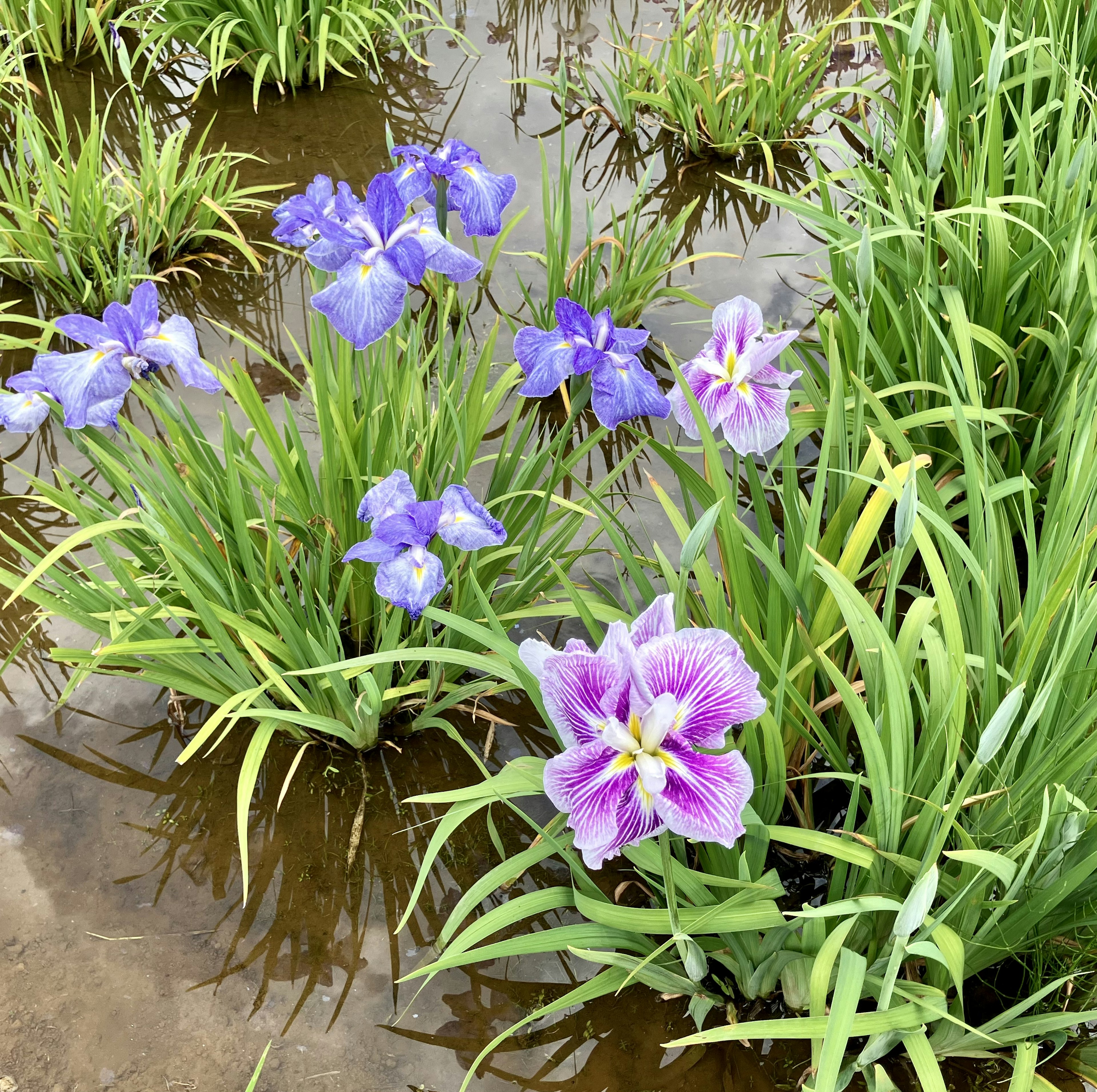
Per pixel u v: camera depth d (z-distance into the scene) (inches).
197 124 98.6
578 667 41.1
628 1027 50.8
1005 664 52.1
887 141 83.3
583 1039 50.4
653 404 51.9
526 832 55.8
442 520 51.1
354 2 103.6
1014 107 75.6
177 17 105.0
